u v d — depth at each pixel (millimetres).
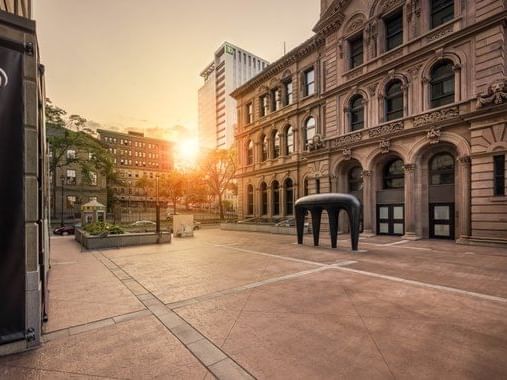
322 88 22375
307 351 3496
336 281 6879
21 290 3572
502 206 12070
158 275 7852
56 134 36250
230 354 3443
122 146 71500
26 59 3725
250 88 31078
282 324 4324
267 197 28406
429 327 4148
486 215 12523
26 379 2967
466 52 13664
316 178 21344
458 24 13961
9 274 3492
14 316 3525
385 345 3619
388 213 17641
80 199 41312
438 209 15453
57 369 3158
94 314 4863
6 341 3451
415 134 15453
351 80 18906
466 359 3262
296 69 25109
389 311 4816
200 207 67750
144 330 4188
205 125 126062
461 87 13758
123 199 69125
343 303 5250
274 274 7730
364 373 3010
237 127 33625
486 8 13008
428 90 15234
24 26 3697
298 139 24891
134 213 47406
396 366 3133
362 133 18250
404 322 4344
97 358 3387
